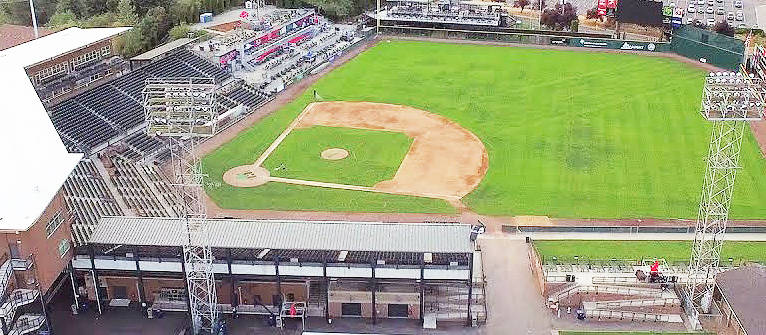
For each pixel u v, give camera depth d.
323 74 155.12
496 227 92.62
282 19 174.12
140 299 76.06
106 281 76.62
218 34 162.75
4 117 90.00
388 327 74.19
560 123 127.31
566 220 94.31
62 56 121.00
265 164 110.94
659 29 174.88
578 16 196.38
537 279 81.06
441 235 74.88
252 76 148.00
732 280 74.12
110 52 133.38
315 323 74.75
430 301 76.56
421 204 98.56
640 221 93.69
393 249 72.38
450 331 73.31
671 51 168.62
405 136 121.94
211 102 69.19
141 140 115.69
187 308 75.25
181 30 164.25
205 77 139.12
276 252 74.56
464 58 167.00
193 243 73.44
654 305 75.56
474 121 128.75
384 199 99.88
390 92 144.00
